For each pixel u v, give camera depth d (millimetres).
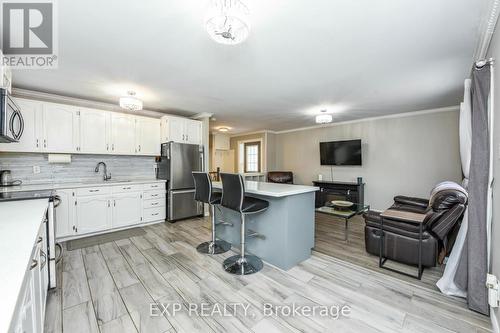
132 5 1490
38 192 2402
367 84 2992
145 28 1756
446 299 1913
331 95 3480
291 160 6875
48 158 3334
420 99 3678
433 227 2379
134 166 4375
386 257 2633
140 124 4180
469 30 1765
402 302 1872
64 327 1559
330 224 4270
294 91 3273
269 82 2914
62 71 2549
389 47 2045
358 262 2631
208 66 2438
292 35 1850
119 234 3559
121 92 3314
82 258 2672
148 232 3662
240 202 2258
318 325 1606
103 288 2047
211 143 7730
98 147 3682
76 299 1878
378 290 2051
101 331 1531
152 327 1574
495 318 1550
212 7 1290
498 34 1591
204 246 3047
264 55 2197
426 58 2248
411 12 1562
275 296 1950
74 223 3268
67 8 1520
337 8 1522
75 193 3275
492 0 1438
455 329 1569
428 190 4414
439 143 4293
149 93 3363
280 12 1558
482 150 1733
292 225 2492
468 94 2217
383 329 1568
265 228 2613
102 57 2230
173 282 2160
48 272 1961
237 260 2598
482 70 1763
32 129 3105
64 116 3369
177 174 4270
